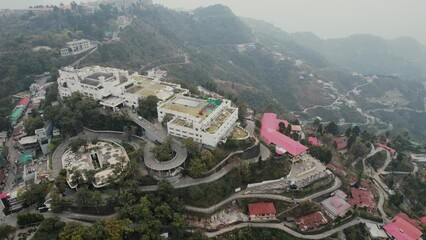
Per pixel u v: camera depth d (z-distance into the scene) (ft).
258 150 529.86
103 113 576.61
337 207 474.08
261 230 447.01
